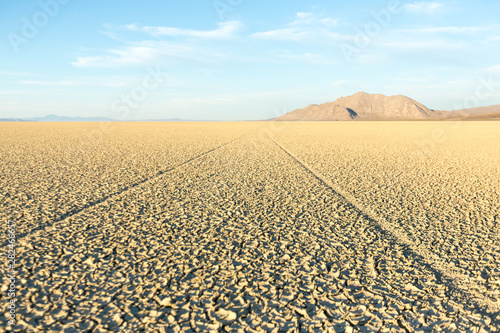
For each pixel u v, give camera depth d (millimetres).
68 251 4523
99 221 5762
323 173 10852
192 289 3633
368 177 10188
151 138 26062
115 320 3064
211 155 15289
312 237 5184
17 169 10633
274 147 19469
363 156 15336
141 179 9500
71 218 5891
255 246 4816
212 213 6355
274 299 3469
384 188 8656
